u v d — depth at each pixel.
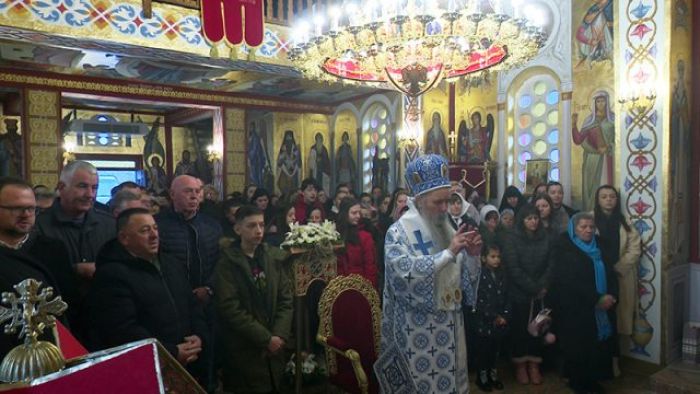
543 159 6.89
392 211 6.23
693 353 4.76
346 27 4.52
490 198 7.64
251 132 10.80
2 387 0.85
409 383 2.69
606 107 6.23
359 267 4.66
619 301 4.85
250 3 6.77
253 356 3.28
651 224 4.81
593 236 4.48
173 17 6.23
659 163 4.72
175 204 3.61
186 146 15.38
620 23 4.97
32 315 1.04
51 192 4.09
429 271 2.53
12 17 5.21
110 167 14.38
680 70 4.83
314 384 4.32
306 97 10.89
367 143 10.40
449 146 8.48
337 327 3.39
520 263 4.63
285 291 3.54
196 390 1.04
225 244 3.44
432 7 4.31
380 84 6.16
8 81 8.27
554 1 6.81
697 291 5.11
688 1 4.95
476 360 4.50
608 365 4.61
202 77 8.88
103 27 5.74
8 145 9.43
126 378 0.90
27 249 2.47
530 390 4.40
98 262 2.59
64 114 13.45
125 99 9.42
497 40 4.49
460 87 8.28
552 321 4.58
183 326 2.69
